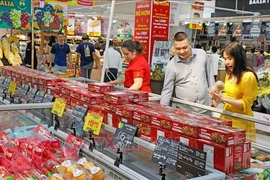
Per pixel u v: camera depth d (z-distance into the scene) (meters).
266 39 8.57
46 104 2.22
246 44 10.12
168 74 2.97
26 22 4.16
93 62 8.72
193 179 1.23
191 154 1.33
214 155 1.35
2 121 2.14
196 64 2.94
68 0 4.66
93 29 13.94
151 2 5.90
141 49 3.26
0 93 3.16
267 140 1.90
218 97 2.60
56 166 1.64
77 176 1.50
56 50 7.36
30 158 1.73
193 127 1.42
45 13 4.32
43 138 1.89
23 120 2.19
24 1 4.10
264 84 3.97
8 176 1.62
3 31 5.75
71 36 14.98
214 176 1.27
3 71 3.52
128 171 1.49
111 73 7.04
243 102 2.59
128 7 13.00
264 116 3.70
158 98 2.78
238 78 2.63
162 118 1.57
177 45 2.85
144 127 1.65
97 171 1.53
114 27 15.91
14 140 1.91
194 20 9.82
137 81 3.06
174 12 7.05
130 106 1.85
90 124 1.88
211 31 10.20
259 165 1.53
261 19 8.05
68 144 1.88
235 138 1.36
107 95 1.97
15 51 4.42
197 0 9.46
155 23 6.02
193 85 2.90
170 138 1.49
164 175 1.37
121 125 1.75
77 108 2.07
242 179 1.34
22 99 2.76
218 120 1.62
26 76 2.89
